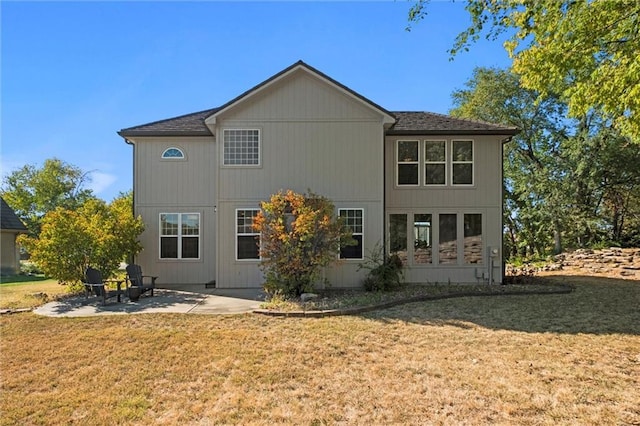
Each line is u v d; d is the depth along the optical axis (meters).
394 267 12.25
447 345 6.34
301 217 10.28
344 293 11.25
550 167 22.75
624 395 4.47
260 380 4.89
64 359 5.66
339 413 4.03
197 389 4.63
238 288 12.38
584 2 6.67
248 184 12.51
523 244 25.31
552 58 7.46
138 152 13.77
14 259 22.31
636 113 7.00
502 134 13.35
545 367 5.35
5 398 4.41
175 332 7.05
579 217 20.88
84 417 3.97
